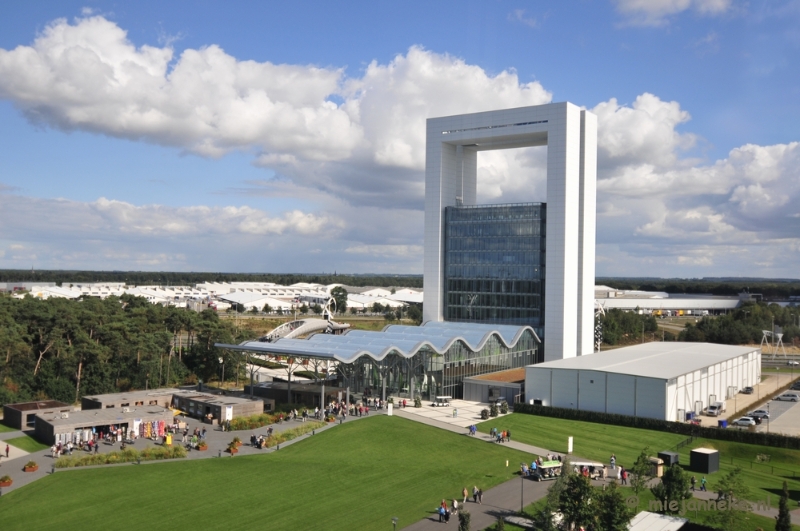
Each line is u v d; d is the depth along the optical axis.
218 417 92.88
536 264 137.38
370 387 116.44
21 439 83.62
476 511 59.28
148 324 139.00
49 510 59.06
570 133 133.50
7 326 114.31
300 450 78.75
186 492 63.88
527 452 78.25
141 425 84.06
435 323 136.75
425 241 149.50
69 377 115.62
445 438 84.25
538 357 136.62
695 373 102.62
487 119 141.00
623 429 90.56
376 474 69.75
